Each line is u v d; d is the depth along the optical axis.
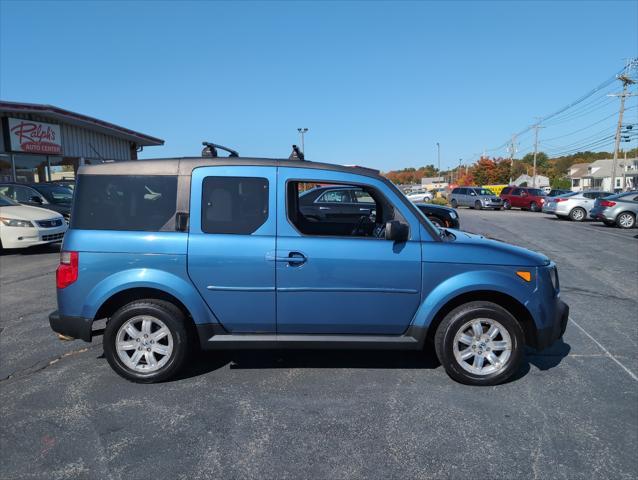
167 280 4.03
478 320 4.11
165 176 4.15
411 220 4.19
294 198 4.33
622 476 2.95
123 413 3.70
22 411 3.74
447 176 126.00
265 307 4.10
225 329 4.16
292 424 3.54
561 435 3.40
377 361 4.75
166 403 3.86
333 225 5.34
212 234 4.07
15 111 17.61
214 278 4.06
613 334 5.61
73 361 4.73
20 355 4.88
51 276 8.70
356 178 4.25
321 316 4.12
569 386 4.20
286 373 4.45
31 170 19.66
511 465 3.05
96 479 2.92
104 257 4.04
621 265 10.16
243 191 4.14
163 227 4.09
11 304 6.80
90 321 4.05
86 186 4.16
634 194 19.31
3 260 10.46
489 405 3.84
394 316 4.15
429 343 5.17
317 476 2.95
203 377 4.36
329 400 3.92
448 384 4.23
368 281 4.08
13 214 10.80
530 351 5.05
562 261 10.67
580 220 23.64
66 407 3.80
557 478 2.93
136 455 3.16
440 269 4.10
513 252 4.21
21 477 2.94
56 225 11.35
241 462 3.09
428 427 3.50
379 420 3.60
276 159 4.25
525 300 4.10
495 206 36.28
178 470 3.01
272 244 4.06
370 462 3.08
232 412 3.72
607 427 3.51
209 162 4.18
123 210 4.12
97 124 22.17
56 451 3.21
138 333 4.16
